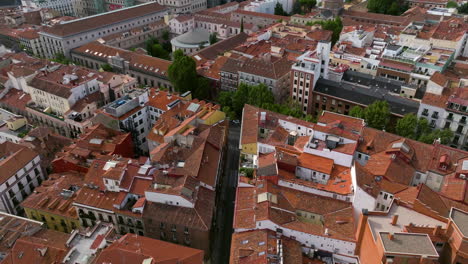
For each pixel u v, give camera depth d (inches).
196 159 4734.3
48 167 5556.1
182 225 4077.3
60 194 4702.3
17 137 6033.5
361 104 6220.5
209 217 4185.5
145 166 4606.3
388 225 3457.2
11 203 5000.0
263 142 4768.7
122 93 6894.7
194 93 7440.9
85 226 4517.7
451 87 6264.8
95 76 6924.2
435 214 3575.3
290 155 4473.4
